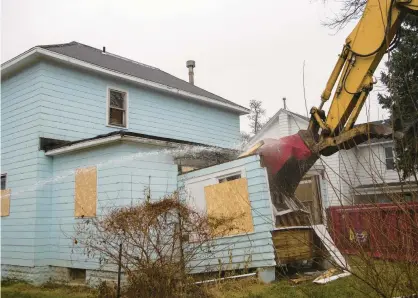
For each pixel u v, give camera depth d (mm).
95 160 9633
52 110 11453
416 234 2701
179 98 15789
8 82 12352
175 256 6699
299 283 7215
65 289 9062
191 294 6426
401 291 2820
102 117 12938
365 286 3768
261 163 8289
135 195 9016
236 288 7113
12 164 11578
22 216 10766
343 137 6781
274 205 8484
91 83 12773
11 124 11953
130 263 6820
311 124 7805
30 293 8617
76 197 9922
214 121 17172
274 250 7781
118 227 6742
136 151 9297
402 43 9688
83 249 9266
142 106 14352
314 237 8109
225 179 9000
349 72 7078
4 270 10977
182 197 9703
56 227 10383
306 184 9125
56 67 11805
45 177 10750
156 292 6129
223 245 8492
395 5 6289
